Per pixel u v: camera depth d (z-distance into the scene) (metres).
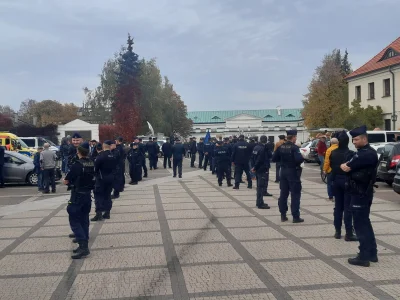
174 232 8.81
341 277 5.86
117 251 7.43
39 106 93.75
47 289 5.64
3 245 8.08
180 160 20.94
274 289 5.44
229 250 7.33
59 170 20.38
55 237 8.66
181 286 5.62
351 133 6.58
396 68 37.62
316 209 11.32
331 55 64.81
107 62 55.34
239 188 16.33
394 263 6.46
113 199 13.81
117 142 13.84
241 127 95.38
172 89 72.38
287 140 9.66
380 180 16.02
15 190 17.30
